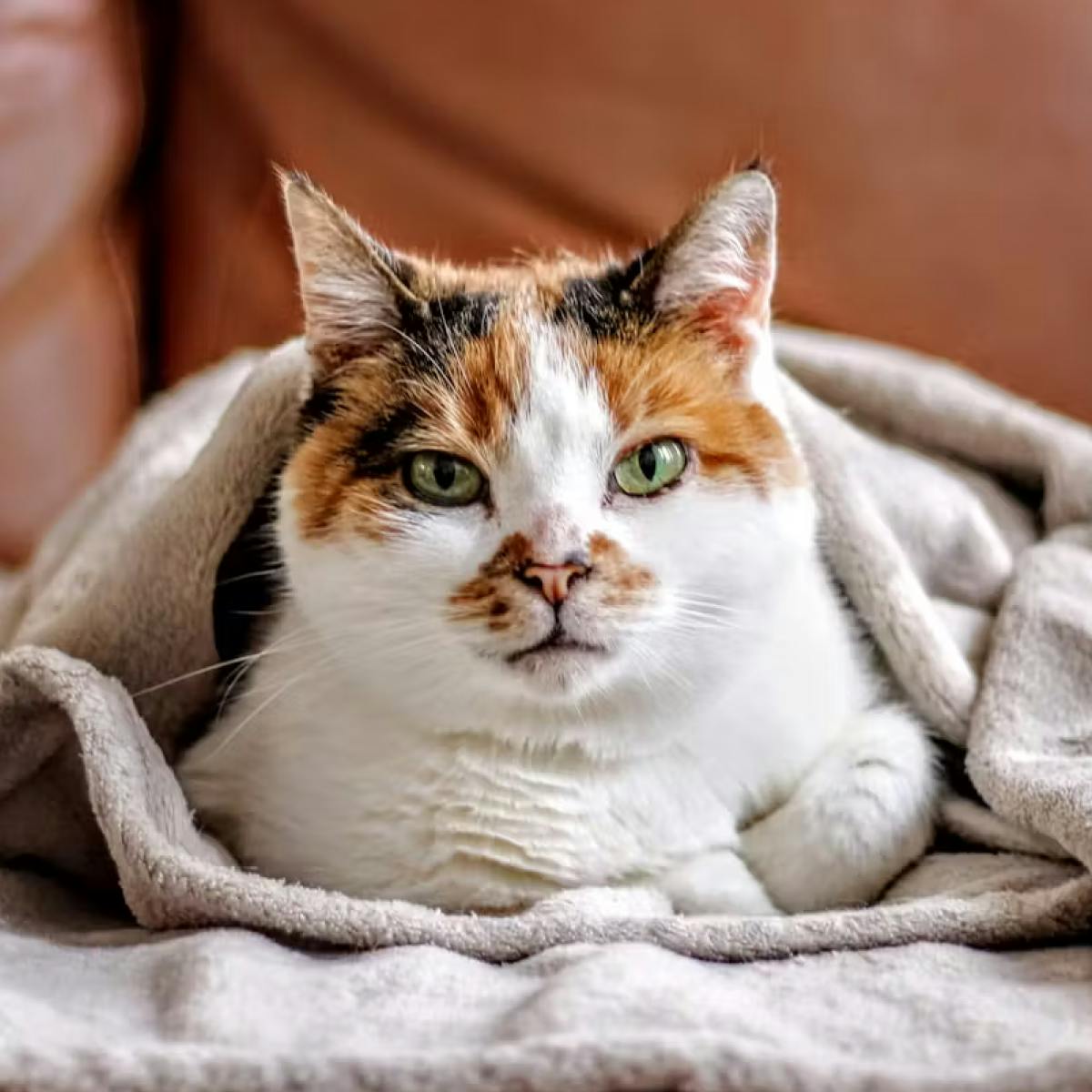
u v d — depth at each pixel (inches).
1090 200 59.8
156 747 38.9
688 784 40.3
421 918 33.3
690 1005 28.2
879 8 60.3
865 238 60.1
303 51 64.1
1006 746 40.2
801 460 41.4
